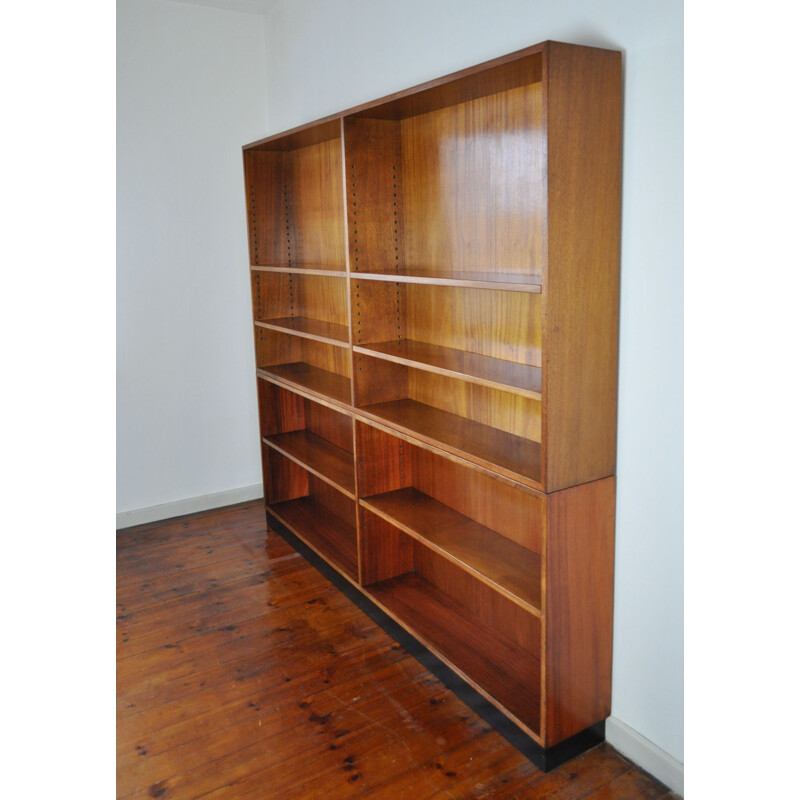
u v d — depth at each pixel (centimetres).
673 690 210
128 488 420
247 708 254
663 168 188
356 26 318
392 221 290
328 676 271
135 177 395
